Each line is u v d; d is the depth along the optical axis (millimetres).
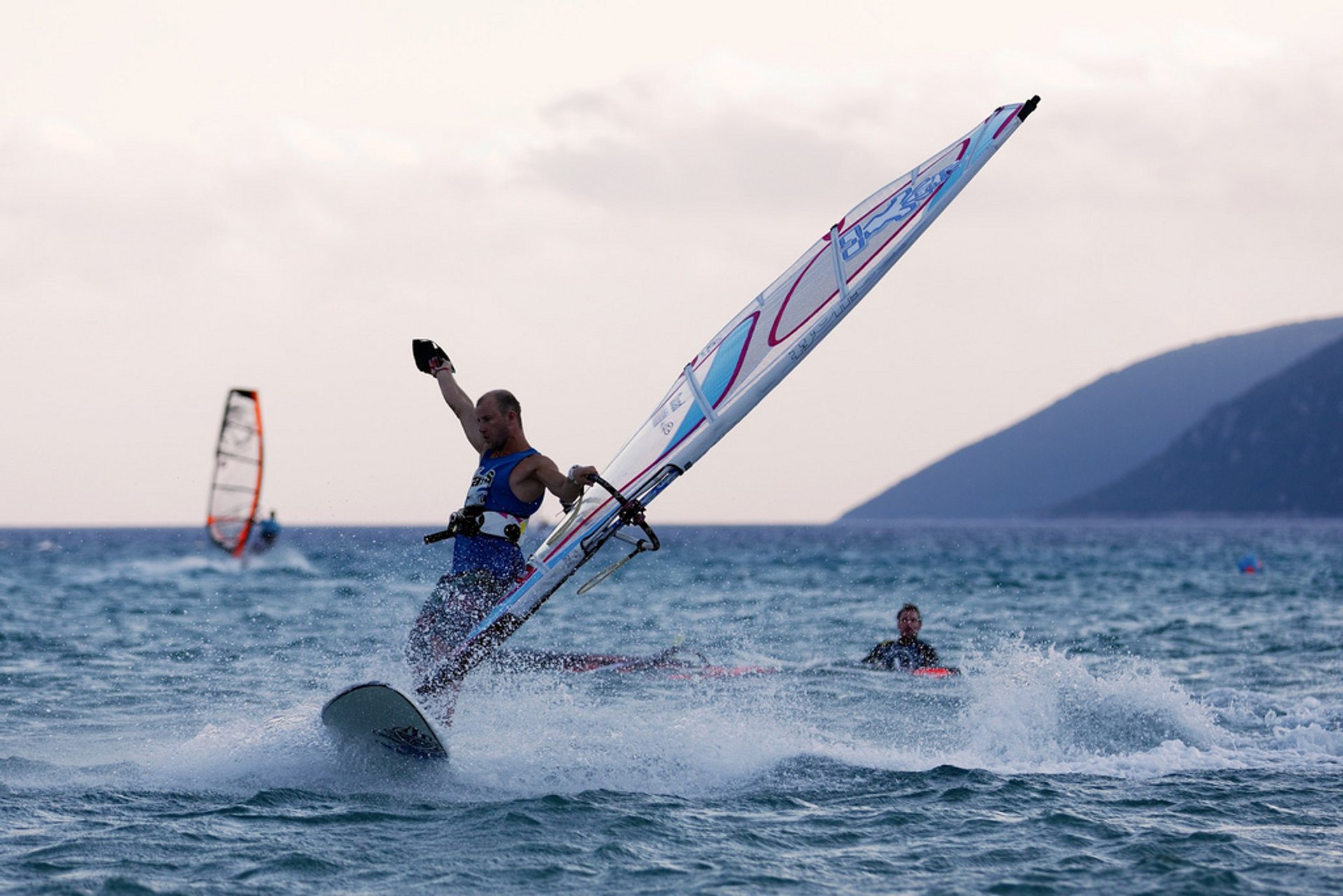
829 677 44406
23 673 45406
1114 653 59688
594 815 24234
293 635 61781
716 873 20719
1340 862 21406
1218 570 168375
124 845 21812
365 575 135500
